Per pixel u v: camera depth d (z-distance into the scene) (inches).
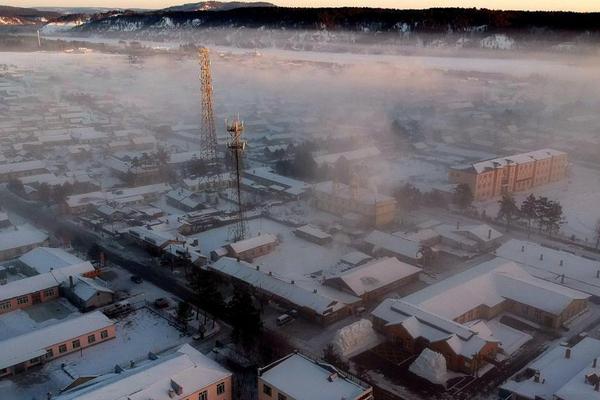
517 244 4704.7
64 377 3031.5
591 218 5629.9
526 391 2748.5
